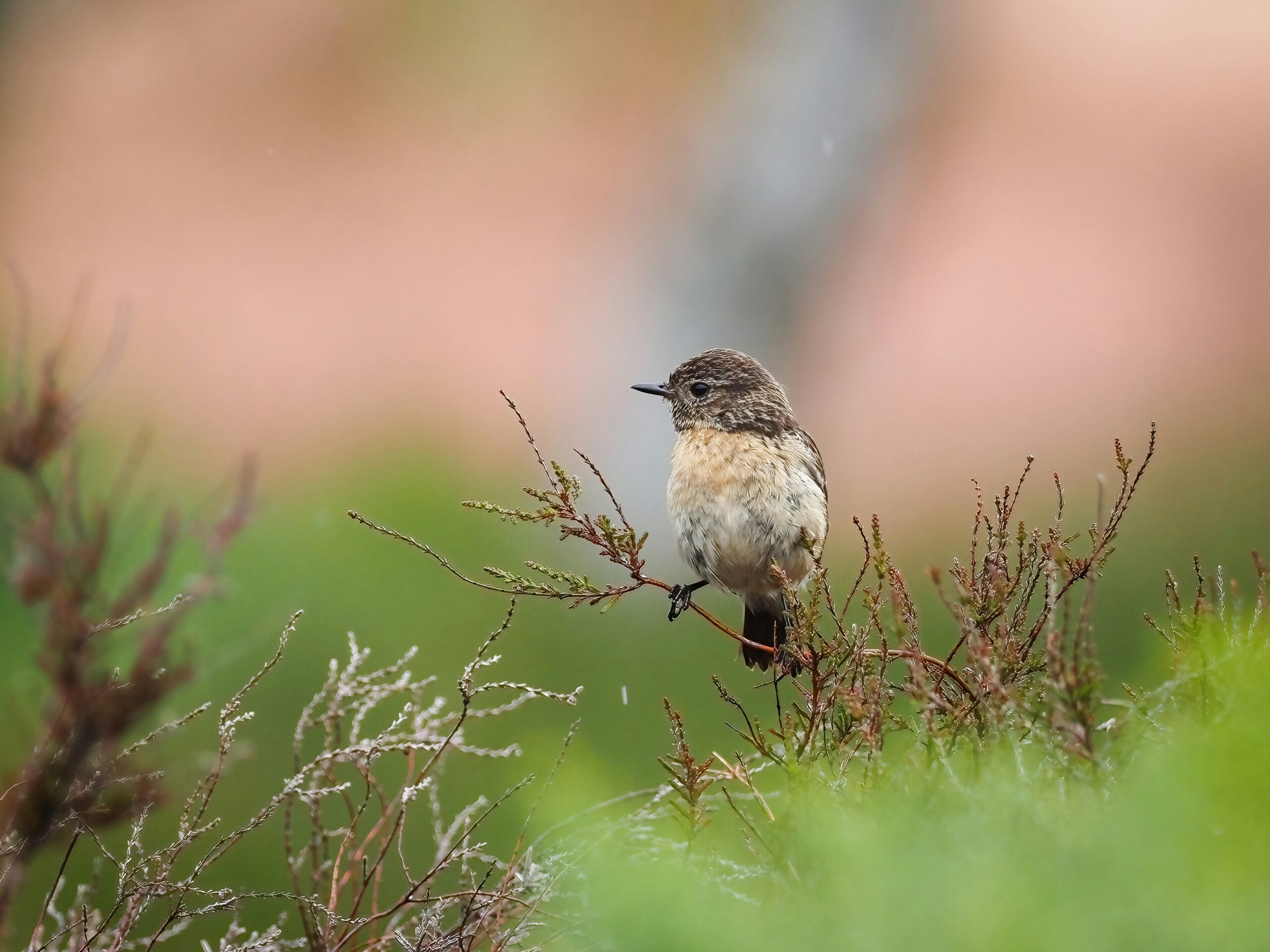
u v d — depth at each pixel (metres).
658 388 8.10
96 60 31.78
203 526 4.54
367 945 4.79
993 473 19.53
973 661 4.26
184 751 9.35
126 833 9.09
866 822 3.16
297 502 14.64
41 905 8.41
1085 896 2.73
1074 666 3.61
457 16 30.33
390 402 22.28
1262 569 4.32
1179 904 2.67
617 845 4.36
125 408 19.47
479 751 5.00
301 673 10.87
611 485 19.66
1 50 29.92
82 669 4.08
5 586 9.27
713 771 4.40
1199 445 17.28
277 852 9.20
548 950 4.10
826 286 20.67
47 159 30.47
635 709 11.42
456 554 13.38
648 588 15.02
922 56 20.58
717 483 7.63
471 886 5.00
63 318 23.89
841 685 4.47
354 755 5.02
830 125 20.00
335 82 31.66
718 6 23.91
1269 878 2.68
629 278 20.58
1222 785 2.86
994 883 2.79
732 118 20.50
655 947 2.93
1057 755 3.62
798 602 4.94
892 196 20.84
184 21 32.22
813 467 7.80
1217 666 3.65
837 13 20.02
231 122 31.02
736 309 19.98
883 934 2.79
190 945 8.71
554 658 11.98
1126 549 13.62
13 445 4.19
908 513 18.28
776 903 3.25
